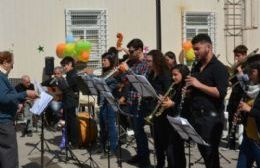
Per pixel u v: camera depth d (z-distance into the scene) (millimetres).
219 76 5406
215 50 15219
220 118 5496
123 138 9680
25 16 13250
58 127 11336
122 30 14148
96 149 9109
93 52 13906
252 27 15734
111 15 14031
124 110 8211
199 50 5484
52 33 13492
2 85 6348
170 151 6176
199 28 15102
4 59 6559
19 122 11398
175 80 6098
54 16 13500
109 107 8195
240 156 5430
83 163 8016
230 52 15461
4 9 13078
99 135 9289
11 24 13148
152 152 8594
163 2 14523
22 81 11320
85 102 10766
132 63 7688
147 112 7266
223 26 15383
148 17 14344
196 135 5082
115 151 8398
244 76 6906
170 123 5832
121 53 13594
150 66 6973
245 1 15633
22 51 13250
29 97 6672
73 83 8688
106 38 13969
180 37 14742
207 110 5457
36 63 13367
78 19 13805
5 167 6430
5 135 6410
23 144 9930
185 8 14773
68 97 8773
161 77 6680
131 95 7582
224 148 8891
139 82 6320
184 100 5758
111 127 8273
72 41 12812
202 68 5582
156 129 6691
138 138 7578
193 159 8055
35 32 13352
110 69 8195
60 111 11055
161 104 6207
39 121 11859
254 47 15758
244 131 5398
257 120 5113
